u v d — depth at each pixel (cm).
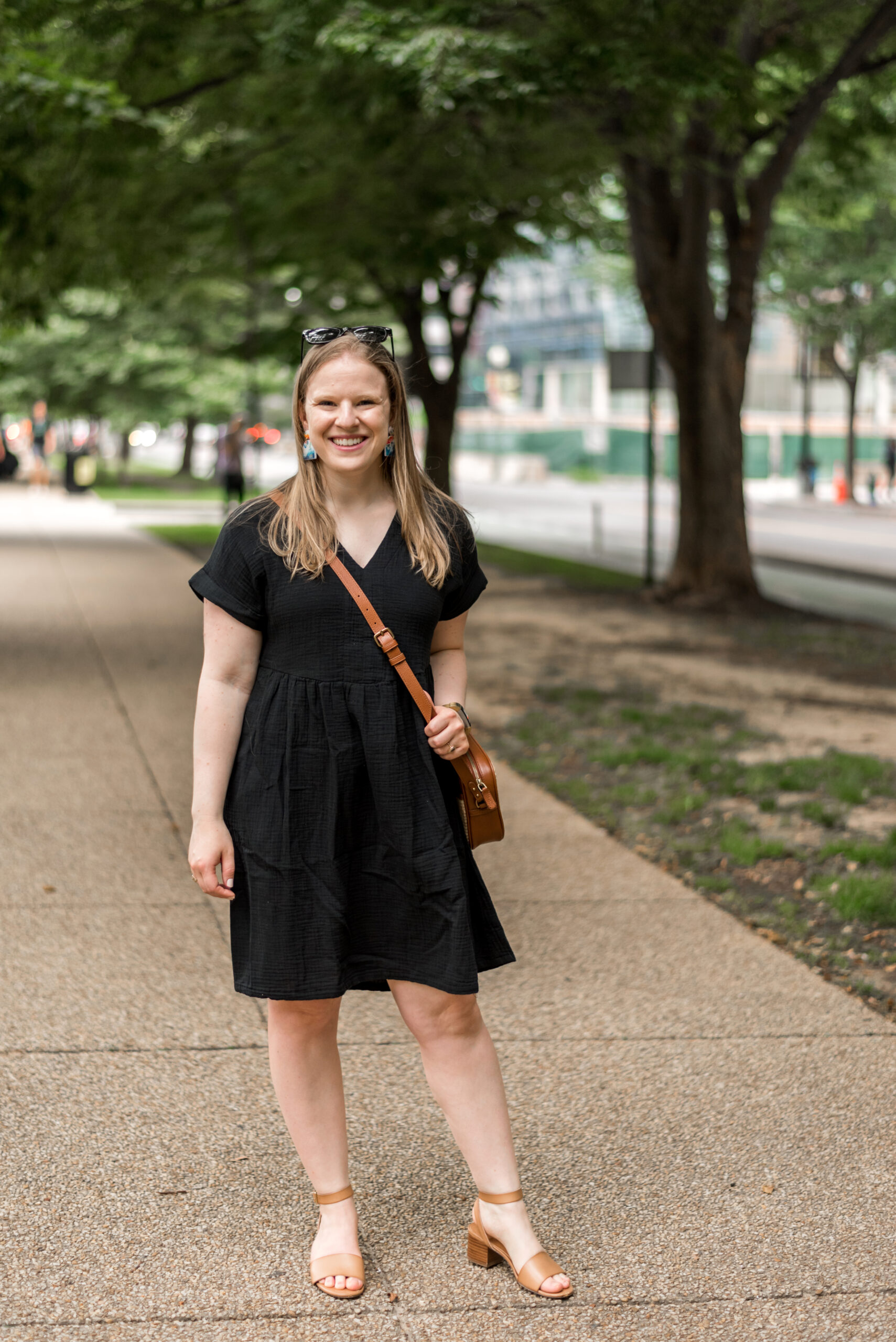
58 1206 319
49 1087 379
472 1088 295
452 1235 312
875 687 1034
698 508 1534
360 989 301
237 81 1419
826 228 3634
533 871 581
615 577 1833
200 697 283
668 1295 288
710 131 1328
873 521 3434
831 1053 407
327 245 1784
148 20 1241
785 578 1989
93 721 866
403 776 278
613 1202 325
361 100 1205
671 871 589
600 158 1377
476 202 1614
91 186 1426
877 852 593
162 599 1477
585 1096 379
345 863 281
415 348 2273
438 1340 273
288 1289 289
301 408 281
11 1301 282
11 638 1195
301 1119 297
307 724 277
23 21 1119
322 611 276
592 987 455
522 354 7769
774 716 920
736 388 1527
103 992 445
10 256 1359
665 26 1029
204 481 4225
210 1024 422
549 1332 276
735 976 466
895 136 1619
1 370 3334
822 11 1344
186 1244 305
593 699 965
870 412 6350
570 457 6306
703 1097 379
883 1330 277
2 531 2373
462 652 304
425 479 293
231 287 2597
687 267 1470
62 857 589
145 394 3503
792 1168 341
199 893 546
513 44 1001
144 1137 353
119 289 2205
